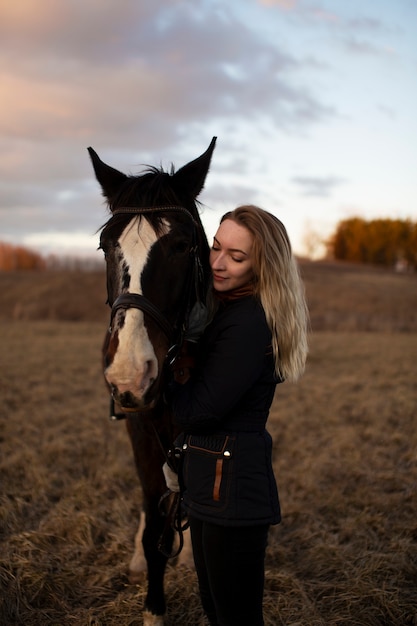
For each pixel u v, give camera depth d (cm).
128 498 380
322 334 1780
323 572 286
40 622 244
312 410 654
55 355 1101
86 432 538
